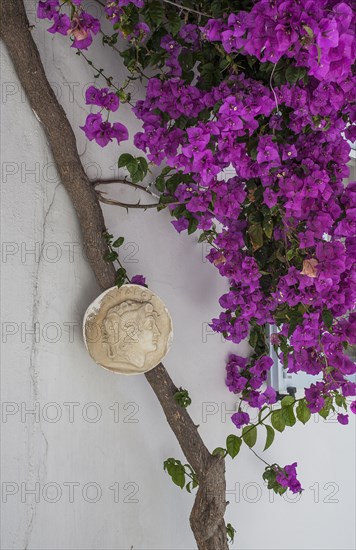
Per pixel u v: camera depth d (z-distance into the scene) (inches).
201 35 76.9
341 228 76.3
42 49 79.0
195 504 85.0
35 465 76.2
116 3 73.6
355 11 67.2
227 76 76.3
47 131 77.2
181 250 93.0
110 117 85.4
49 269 78.5
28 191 77.0
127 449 85.0
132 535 84.9
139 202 86.1
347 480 119.0
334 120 76.3
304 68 69.3
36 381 76.8
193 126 79.3
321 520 113.6
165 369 85.1
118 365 80.0
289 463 108.5
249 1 72.9
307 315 78.2
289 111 76.7
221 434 96.4
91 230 79.4
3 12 72.4
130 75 87.4
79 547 79.4
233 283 89.4
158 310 82.2
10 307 75.0
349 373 77.7
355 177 120.7
